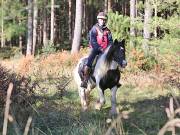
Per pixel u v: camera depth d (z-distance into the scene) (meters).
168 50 14.66
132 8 26.70
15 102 9.54
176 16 15.27
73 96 13.70
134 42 21.02
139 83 15.32
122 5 49.41
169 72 13.75
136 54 19.84
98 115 10.66
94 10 55.50
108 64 10.54
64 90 14.47
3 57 40.31
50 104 11.34
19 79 10.51
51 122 9.28
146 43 18.73
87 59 11.13
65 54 26.91
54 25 48.88
